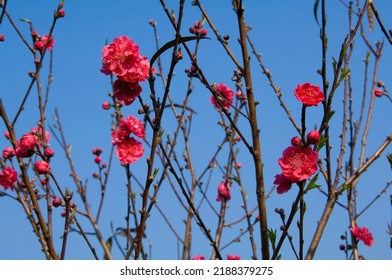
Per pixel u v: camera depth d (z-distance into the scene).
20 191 1.82
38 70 1.75
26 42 1.81
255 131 1.49
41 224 1.49
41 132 1.81
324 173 1.63
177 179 1.52
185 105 1.91
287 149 1.45
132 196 1.73
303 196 1.45
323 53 1.47
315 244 1.48
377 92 1.91
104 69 1.50
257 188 1.48
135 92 1.49
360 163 1.80
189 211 1.99
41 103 1.82
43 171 1.50
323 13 1.48
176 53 1.48
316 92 1.45
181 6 1.48
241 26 1.52
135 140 1.73
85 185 2.14
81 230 1.55
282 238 1.46
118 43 1.49
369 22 1.66
